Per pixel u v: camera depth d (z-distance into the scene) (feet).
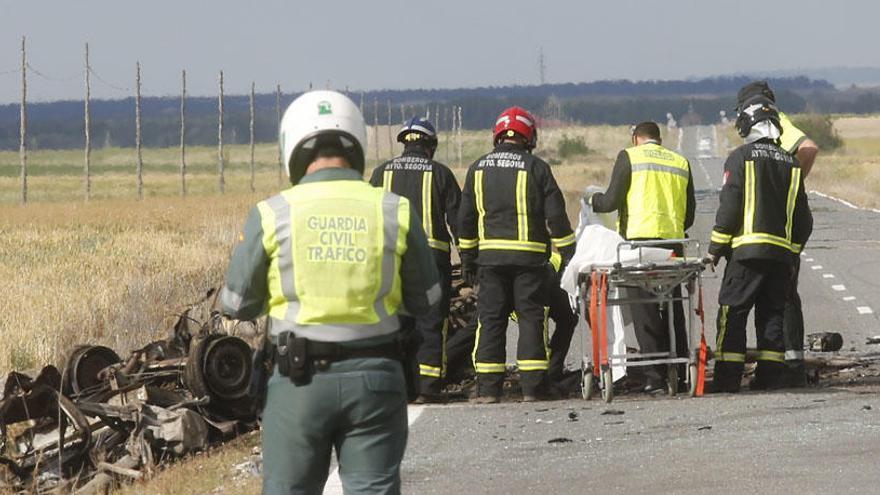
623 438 105.50
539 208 126.93
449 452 102.78
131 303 193.26
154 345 128.98
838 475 88.94
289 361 56.70
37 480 116.16
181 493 97.09
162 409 115.96
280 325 57.62
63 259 293.23
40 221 467.11
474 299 148.36
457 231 130.41
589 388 126.93
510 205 127.03
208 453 113.50
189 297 209.46
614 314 131.85
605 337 124.47
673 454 98.32
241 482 96.73
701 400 123.24
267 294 58.65
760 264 129.49
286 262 57.47
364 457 57.41
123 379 122.01
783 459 94.84
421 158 131.44
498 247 127.54
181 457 114.21
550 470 94.94
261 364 58.23
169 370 124.06
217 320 135.03
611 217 141.28
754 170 128.88
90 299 207.92
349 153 59.52
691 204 133.49
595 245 126.82
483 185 127.75
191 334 131.64
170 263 276.82
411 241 58.54
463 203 129.08
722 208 129.29
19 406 119.75
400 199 59.11
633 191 131.64
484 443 105.81
